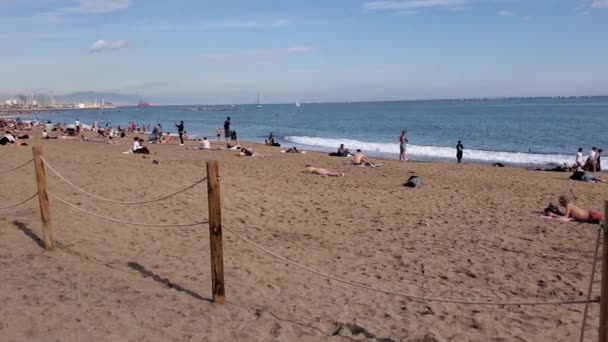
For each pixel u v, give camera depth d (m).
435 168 24.92
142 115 153.25
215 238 6.18
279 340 5.45
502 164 29.80
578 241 10.55
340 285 7.46
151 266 7.74
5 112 188.12
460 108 155.62
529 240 10.60
